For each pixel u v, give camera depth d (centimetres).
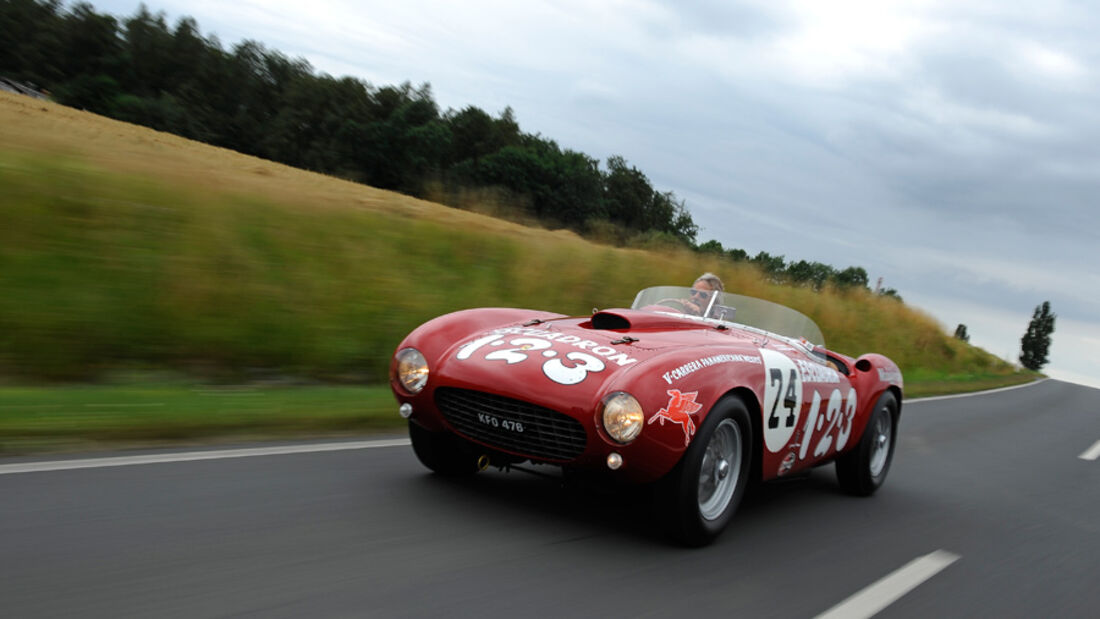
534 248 1324
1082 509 550
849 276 6956
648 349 340
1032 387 2419
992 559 388
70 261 720
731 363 340
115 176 918
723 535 362
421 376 350
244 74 11012
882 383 486
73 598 218
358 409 567
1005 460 745
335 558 273
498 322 391
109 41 11056
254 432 480
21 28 10906
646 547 327
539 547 311
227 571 250
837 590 310
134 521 289
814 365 423
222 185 1057
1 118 1487
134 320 686
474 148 10125
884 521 439
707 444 318
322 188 1936
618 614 257
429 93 10512
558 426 313
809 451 416
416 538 305
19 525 272
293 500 336
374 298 900
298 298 823
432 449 390
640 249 1659
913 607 304
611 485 329
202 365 684
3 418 419
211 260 811
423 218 1366
